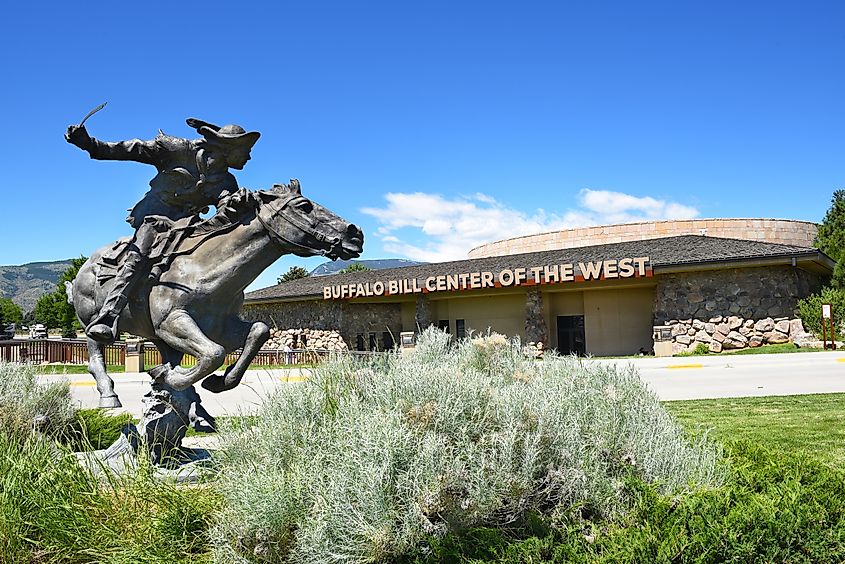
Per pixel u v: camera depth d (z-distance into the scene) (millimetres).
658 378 15406
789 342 21172
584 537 3531
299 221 5410
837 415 9352
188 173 5727
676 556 3232
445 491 3367
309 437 4043
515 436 3670
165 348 5801
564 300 26500
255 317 33406
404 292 26547
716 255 21641
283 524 3438
